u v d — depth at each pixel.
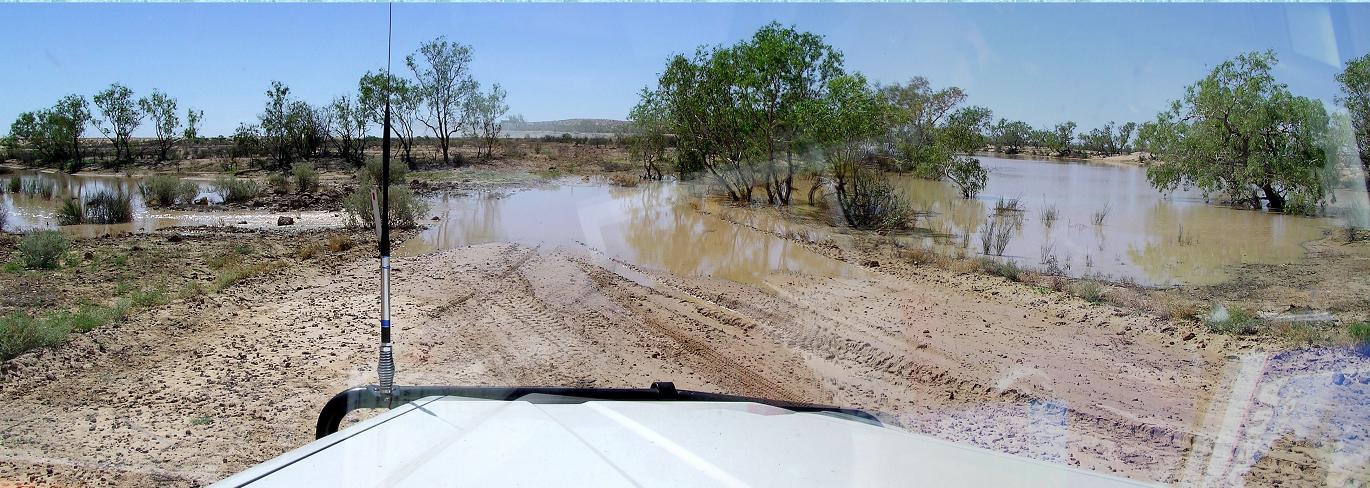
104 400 6.21
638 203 21.36
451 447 2.04
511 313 8.90
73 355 7.34
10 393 6.35
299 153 45.56
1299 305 9.59
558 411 2.41
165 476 4.83
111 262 13.03
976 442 5.18
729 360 7.20
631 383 6.42
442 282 10.66
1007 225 18.88
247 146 44.53
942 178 24.33
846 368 6.96
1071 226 18.83
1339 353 7.06
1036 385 6.41
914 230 17.91
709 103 20.81
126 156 47.91
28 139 45.72
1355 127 10.97
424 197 25.48
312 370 6.94
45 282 11.17
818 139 18.11
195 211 22.64
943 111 21.02
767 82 18.42
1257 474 4.63
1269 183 21.34
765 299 9.66
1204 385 6.35
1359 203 12.41
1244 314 8.78
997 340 7.80
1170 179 24.05
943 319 8.64
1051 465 2.14
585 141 62.06
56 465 4.98
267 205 23.72
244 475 1.85
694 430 2.25
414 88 41.31
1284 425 5.40
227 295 9.98
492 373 6.68
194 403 6.14
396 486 1.78
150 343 7.77
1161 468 4.76
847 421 2.46
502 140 57.34
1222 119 21.83
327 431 2.96
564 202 22.20
